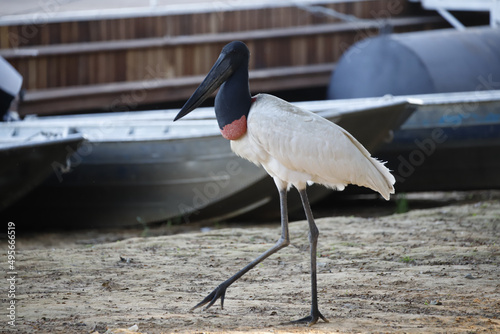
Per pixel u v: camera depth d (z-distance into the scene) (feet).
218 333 18.28
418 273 26.61
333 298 23.06
